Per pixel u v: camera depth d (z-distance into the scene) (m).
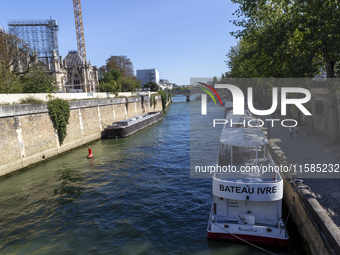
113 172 21.27
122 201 15.67
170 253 10.48
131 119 43.31
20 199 16.45
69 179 19.94
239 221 10.68
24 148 23.25
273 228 10.15
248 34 22.02
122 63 94.50
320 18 15.55
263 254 9.98
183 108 97.62
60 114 28.14
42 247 11.30
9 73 32.47
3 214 14.48
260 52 20.56
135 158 25.41
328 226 7.69
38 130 25.23
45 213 14.51
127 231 12.33
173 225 12.68
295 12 16.94
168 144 31.45
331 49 15.16
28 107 24.06
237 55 41.78
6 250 11.15
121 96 52.31
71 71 70.94
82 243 11.52
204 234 11.72
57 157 27.27
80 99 37.06
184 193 16.47
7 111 21.59
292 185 11.70
